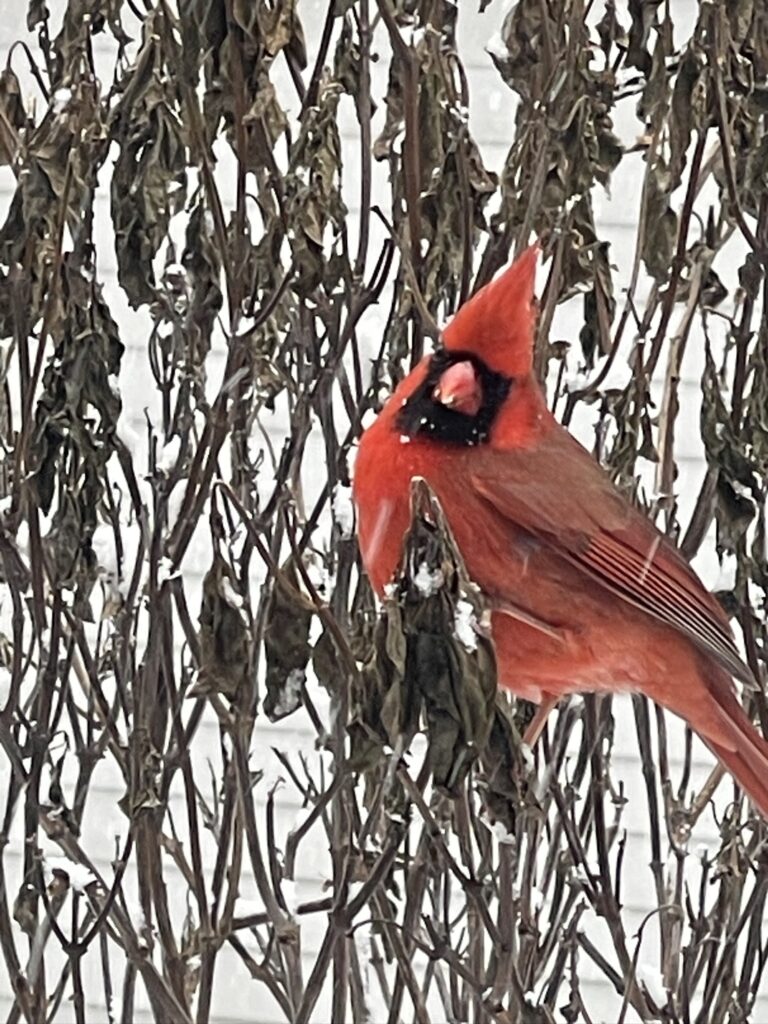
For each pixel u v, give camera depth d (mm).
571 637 1966
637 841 3092
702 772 3127
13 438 2145
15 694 2090
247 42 1826
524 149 2004
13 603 2094
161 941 2129
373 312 2510
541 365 1979
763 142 2002
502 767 1625
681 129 1953
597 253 2010
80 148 1957
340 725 1965
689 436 2963
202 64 1843
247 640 1896
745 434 2076
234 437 2078
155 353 2115
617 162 2012
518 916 2086
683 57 1937
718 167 2066
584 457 1973
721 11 1924
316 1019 3057
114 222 1910
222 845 2121
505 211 2016
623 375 2092
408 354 2045
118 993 3160
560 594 1941
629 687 2037
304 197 1880
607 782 2203
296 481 2150
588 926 3109
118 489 2242
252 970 2145
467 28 2510
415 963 2740
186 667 2172
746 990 2230
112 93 2000
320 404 2064
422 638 1560
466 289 1973
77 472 1987
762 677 2160
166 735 2270
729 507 2035
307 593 1840
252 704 1966
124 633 2109
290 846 2100
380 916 2148
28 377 2000
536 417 1914
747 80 1977
